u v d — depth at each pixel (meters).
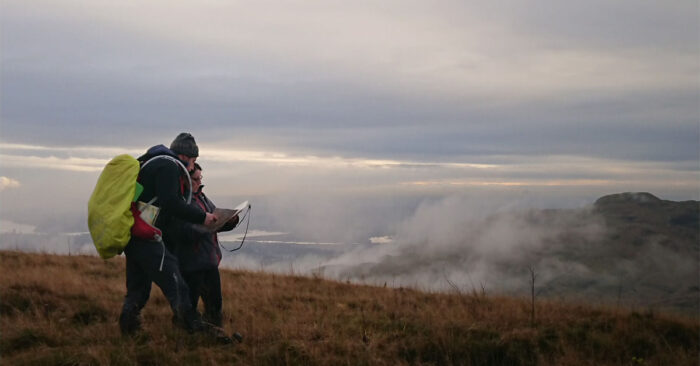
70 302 7.78
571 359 6.34
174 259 6.23
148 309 7.62
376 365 6.04
